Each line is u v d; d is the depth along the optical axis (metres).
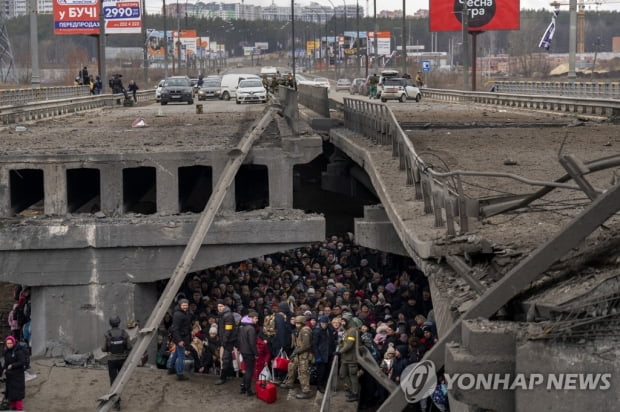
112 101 56.31
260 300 19.66
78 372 17.45
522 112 43.72
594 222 6.88
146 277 19.31
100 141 25.41
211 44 188.38
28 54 140.75
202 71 142.75
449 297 8.74
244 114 41.97
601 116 35.38
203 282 21.23
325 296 18.48
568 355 6.43
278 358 16.53
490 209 9.96
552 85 47.44
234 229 19.39
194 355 17.41
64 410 15.20
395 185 15.51
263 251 19.55
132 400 15.84
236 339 16.67
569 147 22.36
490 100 52.28
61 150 21.44
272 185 21.28
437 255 9.59
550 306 6.71
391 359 13.95
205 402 15.75
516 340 6.52
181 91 59.81
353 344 14.27
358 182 31.69
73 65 131.38
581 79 98.12
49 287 19.23
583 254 7.75
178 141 24.47
